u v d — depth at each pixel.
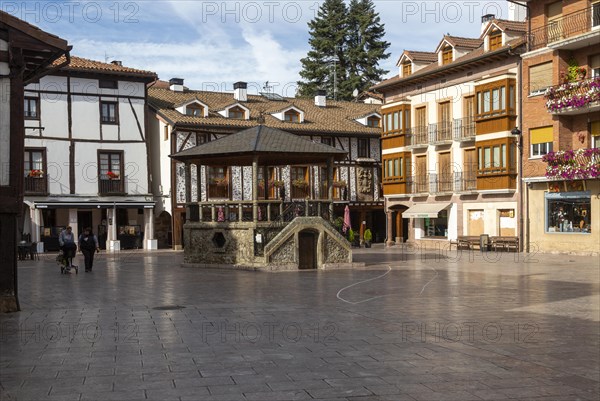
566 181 31.39
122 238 42.06
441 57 41.25
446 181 40.19
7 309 12.60
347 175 48.78
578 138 31.39
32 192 38.69
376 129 50.12
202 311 12.77
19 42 12.81
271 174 45.44
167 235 45.25
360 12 72.81
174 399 6.50
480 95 36.47
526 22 35.69
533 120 33.44
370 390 6.80
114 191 41.34
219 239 26.59
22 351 8.78
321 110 52.16
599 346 9.10
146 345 9.18
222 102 48.44
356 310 12.90
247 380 7.21
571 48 31.20
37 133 39.12
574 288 16.88
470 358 8.32
